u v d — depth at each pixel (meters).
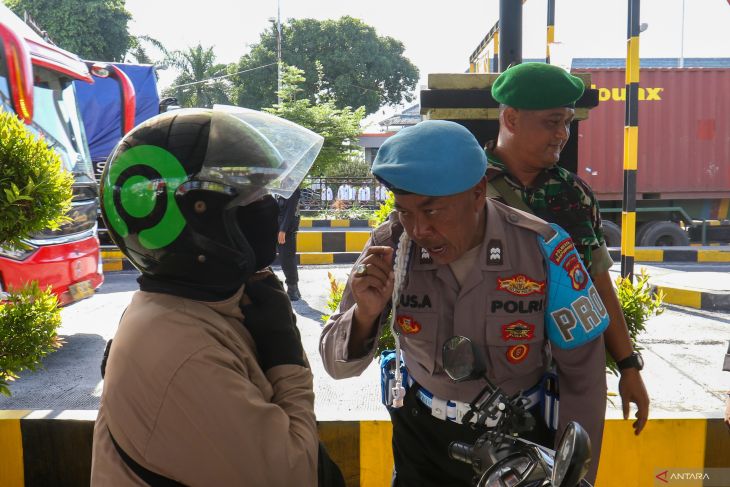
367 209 20.53
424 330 1.69
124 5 34.97
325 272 10.25
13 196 2.85
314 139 1.39
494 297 1.63
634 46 5.60
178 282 1.22
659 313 3.07
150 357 1.13
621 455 2.86
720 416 2.89
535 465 1.30
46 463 2.95
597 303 1.68
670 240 12.96
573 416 1.67
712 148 13.07
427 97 3.16
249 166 1.22
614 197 13.12
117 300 8.19
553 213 2.05
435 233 1.50
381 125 34.09
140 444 1.13
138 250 1.21
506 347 1.64
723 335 6.08
